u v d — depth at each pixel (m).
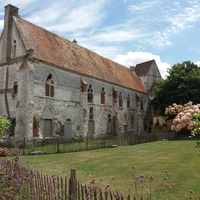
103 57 50.34
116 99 45.88
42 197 7.77
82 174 14.08
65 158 20.20
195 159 18.22
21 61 30.31
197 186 11.11
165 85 52.75
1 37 33.56
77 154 23.06
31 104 28.61
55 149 24.45
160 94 53.38
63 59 35.19
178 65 53.50
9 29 32.69
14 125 29.73
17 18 33.12
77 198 7.60
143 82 62.00
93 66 42.22
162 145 31.61
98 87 41.19
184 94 48.84
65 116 33.72
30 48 30.33
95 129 39.50
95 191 6.94
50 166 16.52
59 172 14.48
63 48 37.69
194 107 6.12
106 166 16.41
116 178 12.98
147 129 57.50
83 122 36.28
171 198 9.64
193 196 9.82
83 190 7.58
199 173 13.59
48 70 31.56
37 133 29.08
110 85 44.59
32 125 28.53
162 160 18.39
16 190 8.02
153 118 60.69
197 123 5.82
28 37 32.00
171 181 12.03
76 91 36.06
